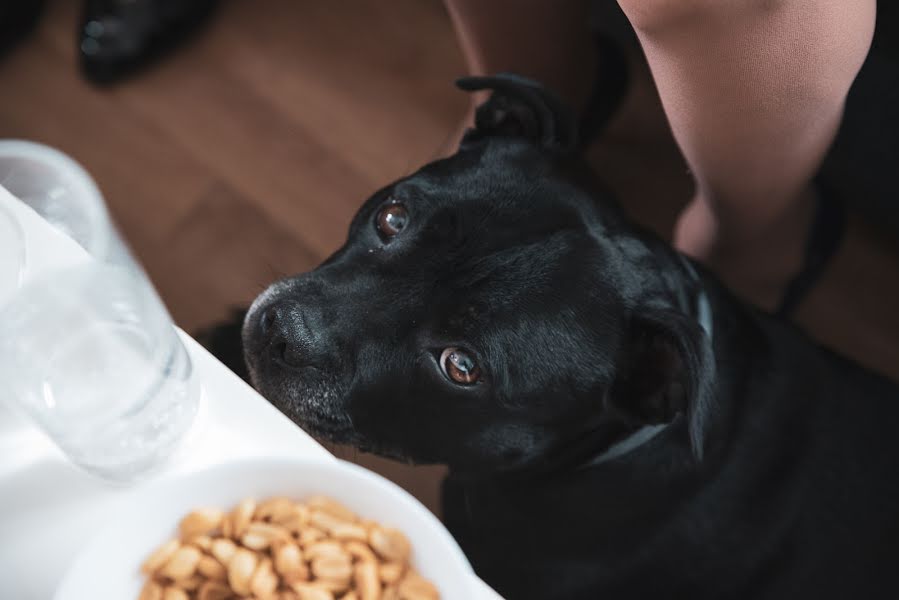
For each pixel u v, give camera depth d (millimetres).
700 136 1483
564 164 1608
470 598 955
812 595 1698
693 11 1193
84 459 1029
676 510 1652
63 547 1064
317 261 2518
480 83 1631
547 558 1781
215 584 984
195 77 2740
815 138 1543
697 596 1712
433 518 969
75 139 2678
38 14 2822
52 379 991
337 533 979
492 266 1479
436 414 1565
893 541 1709
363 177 2615
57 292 996
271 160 2637
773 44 1253
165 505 974
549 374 1465
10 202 1164
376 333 1537
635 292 1491
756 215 1796
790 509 1669
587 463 1633
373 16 2803
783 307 2275
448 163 1628
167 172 2631
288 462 984
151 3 2725
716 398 1474
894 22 1734
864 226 2484
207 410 1122
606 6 2182
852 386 1795
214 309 2461
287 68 2746
